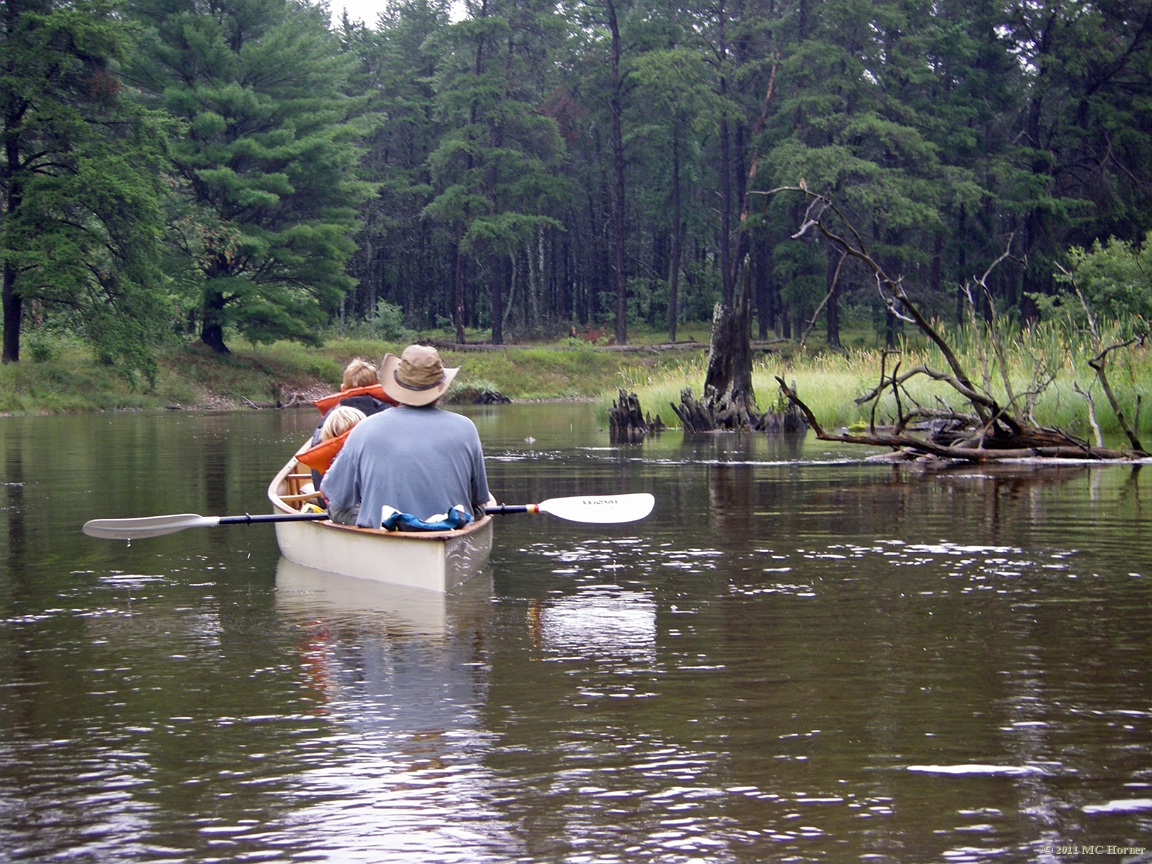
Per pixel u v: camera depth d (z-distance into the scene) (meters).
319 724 3.46
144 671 4.10
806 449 15.08
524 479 11.03
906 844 2.60
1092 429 15.43
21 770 3.10
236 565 6.42
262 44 43.41
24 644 4.52
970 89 56.00
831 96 53.28
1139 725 3.38
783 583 5.67
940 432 13.41
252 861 2.55
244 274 46.19
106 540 7.38
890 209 49.88
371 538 5.81
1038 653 4.23
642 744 3.25
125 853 2.60
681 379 24.09
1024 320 51.09
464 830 2.70
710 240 75.19
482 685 3.86
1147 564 6.10
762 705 3.60
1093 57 50.78
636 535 7.38
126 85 42.59
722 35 59.44
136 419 28.03
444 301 75.69
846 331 65.94
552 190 61.53
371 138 70.06
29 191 33.19
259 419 27.92
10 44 33.00
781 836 2.64
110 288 35.16
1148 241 28.97
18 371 33.56
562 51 63.94
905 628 4.65
